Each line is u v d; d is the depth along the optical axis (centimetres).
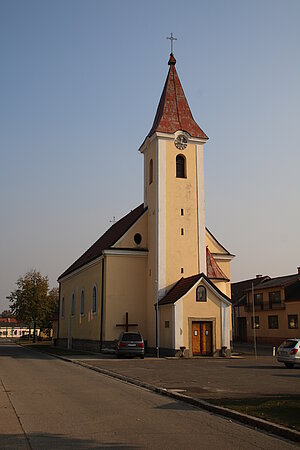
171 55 4309
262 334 6009
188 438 895
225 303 3416
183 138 3938
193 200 3872
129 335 3203
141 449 812
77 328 4931
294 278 5784
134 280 3906
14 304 7488
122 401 1342
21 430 955
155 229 3772
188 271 3744
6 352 4309
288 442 871
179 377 1956
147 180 4081
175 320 3297
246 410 1123
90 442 855
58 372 2266
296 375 2044
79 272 5025
